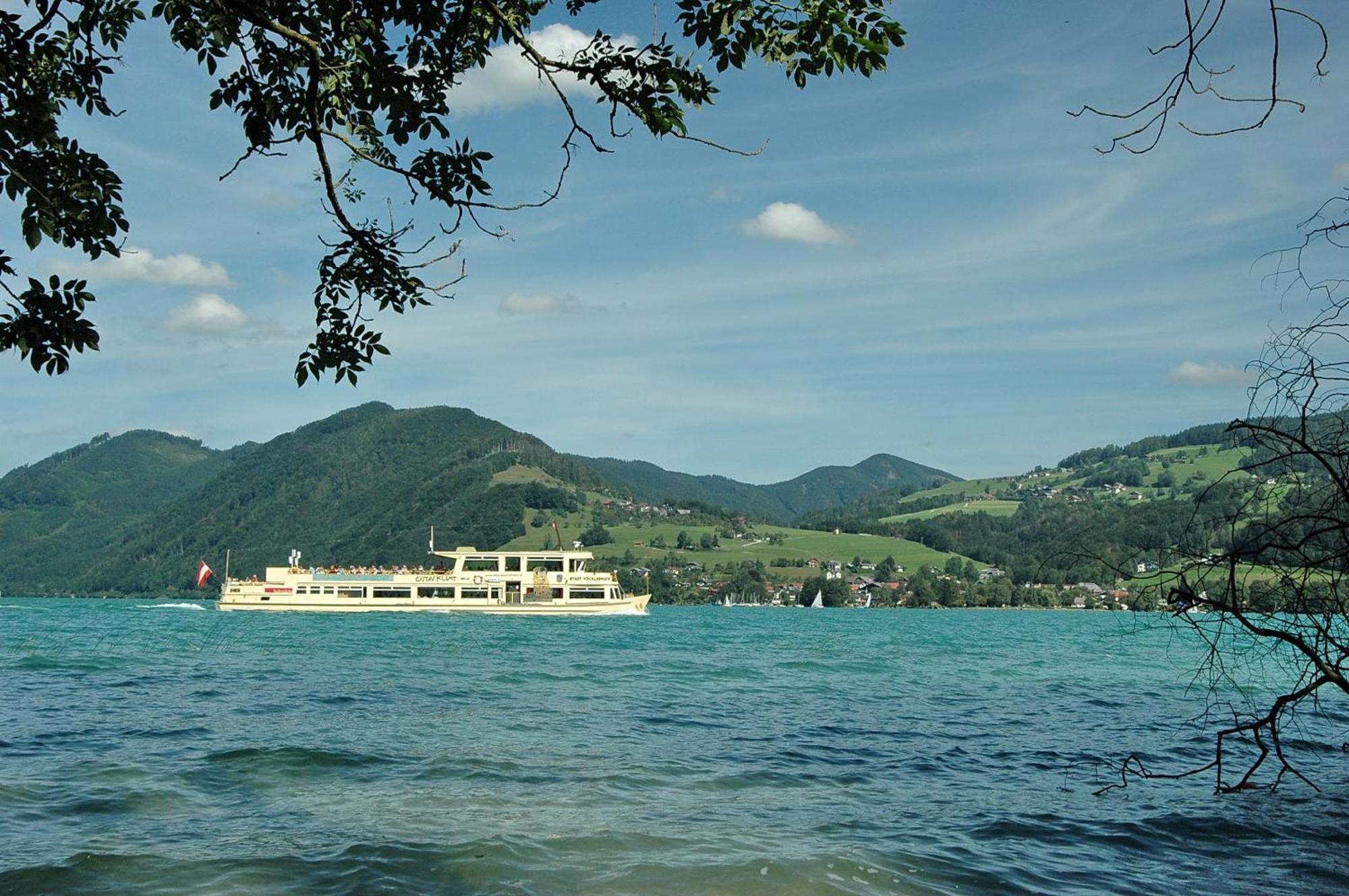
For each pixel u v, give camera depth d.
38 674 30.97
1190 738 19.38
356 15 7.69
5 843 10.53
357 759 16.03
